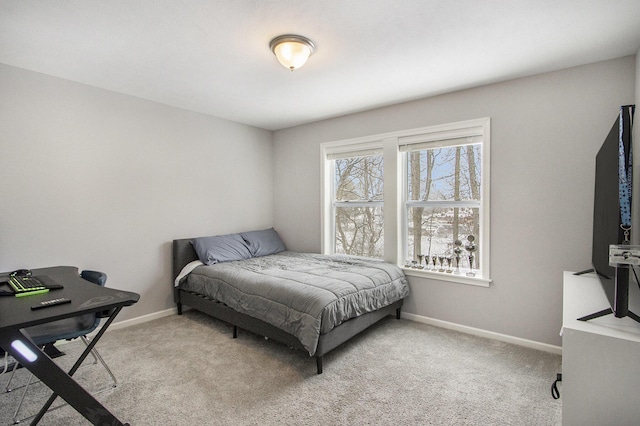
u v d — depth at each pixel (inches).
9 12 71.4
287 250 181.0
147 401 77.9
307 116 156.9
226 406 76.0
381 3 68.4
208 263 136.9
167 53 91.9
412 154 137.9
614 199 59.0
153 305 136.6
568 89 99.8
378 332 120.3
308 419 71.6
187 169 147.6
